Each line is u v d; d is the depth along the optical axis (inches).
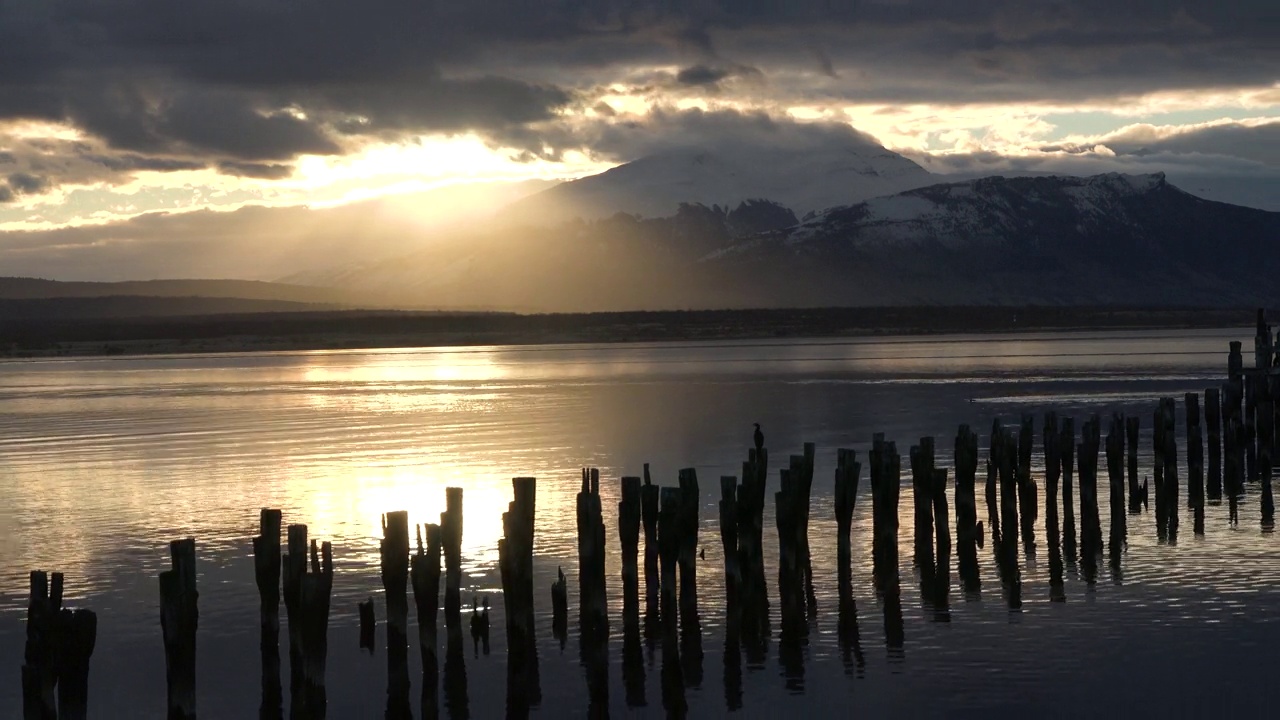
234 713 836.0
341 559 1235.2
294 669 811.4
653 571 979.3
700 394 3309.5
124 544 1344.7
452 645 858.8
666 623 935.7
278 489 1711.4
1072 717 804.0
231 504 1590.8
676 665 909.8
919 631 971.3
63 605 1090.1
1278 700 821.9
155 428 2657.5
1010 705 826.2
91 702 860.0
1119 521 1231.5
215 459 2070.6
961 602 1042.7
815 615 1014.4
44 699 755.4
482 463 1926.7
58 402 3518.7
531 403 3115.2
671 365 4985.2
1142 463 1708.9
